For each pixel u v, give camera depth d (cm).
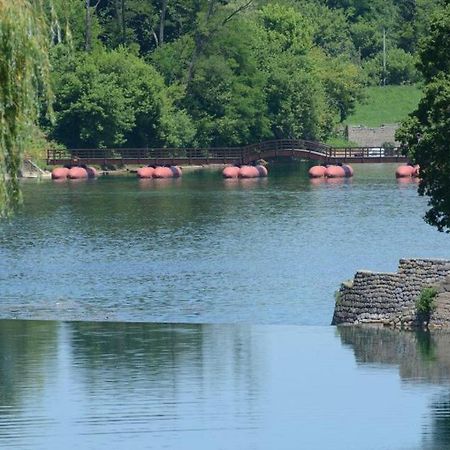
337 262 18350
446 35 14412
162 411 9925
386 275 13175
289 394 10394
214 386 10619
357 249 19550
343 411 9938
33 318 14300
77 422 9656
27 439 9294
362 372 11069
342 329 13050
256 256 18988
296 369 11219
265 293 15925
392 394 10375
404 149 14388
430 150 13988
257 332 12962
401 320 12988
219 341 12488
